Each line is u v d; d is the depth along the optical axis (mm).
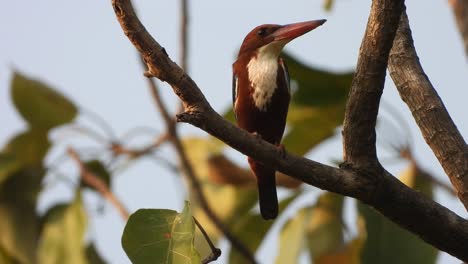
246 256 10461
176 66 6004
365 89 6262
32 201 11039
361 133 6336
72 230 10414
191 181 10727
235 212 11086
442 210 6492
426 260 8930
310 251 10211
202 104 6082
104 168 11305
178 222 5898
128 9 5871
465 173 6770
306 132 10438
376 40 6172
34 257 10898
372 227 9086
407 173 9523
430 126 6992
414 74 7188
